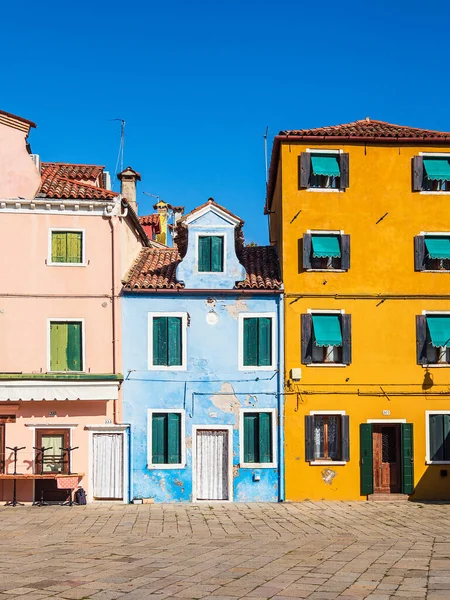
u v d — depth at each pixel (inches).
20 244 916.6
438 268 948.6
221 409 911.0
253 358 921.5
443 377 925.8
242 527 717.3
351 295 927.7
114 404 903.1
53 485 888.3
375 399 917.8
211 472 910.4
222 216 933.2
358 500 901.8
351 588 439.8
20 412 893.2
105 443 904.9
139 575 481.1
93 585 448.8
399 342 926.4
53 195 914.1
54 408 897.5
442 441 919.0
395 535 665.0
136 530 700.0
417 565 512.1
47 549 593.9
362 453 908.0
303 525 728.3
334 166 944.3
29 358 903.1
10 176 919.7
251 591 433.1
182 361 915.4
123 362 909.8
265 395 912.3
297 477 903.1
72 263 917.8
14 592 427.8
